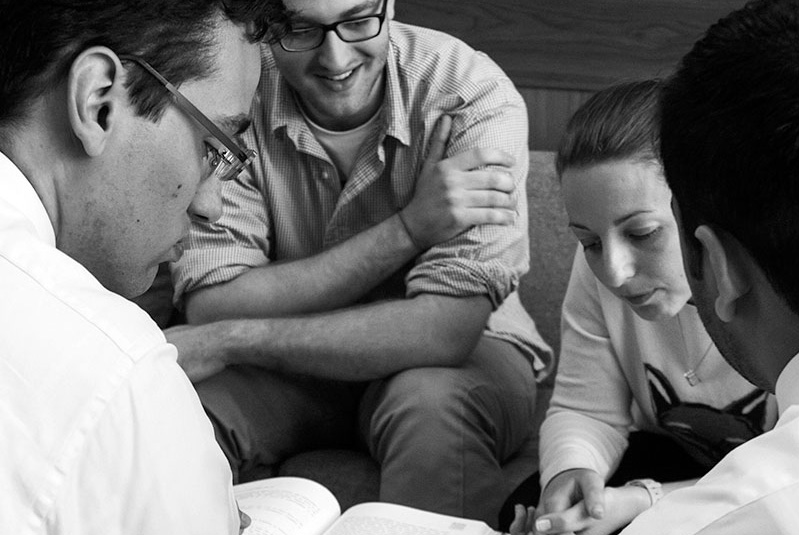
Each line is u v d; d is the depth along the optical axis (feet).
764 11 2.77
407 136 6.90
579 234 5.17
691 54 2.89
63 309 2.91
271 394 6.94
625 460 5.94
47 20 3.14
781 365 2.91
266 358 6.70
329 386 7.17
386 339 6.59
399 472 6.29
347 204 7.11
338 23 6.48
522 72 8.63
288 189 7.19
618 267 4.99
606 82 8.54
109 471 2.81
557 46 8.54
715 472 2.76
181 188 3.48
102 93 3.23
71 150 3.27
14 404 2.79
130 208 3.40
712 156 2.77
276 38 3.79
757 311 2.89
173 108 3.36
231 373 6.95
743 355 3.05
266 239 7.26
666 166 2.98
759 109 2.66
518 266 6.95
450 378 6.52
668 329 5.48
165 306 7.57
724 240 2.86
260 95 7.06
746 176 2.69
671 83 2.95
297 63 6.62
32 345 2.84
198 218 3.89
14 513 2.74
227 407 6.76
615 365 5.82
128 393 2.85
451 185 6.68
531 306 8.11
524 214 7.06
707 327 3.17
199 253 7.00
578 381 5.87
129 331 2.93
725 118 2.73
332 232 7.21
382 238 6.84
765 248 2.72
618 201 4.89
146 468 2.83
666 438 6.08
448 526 4.75
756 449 2.72
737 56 2.73
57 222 3.35
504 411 6.75
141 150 3.33
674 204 3.10
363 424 6.93
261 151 7.12
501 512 5.97
